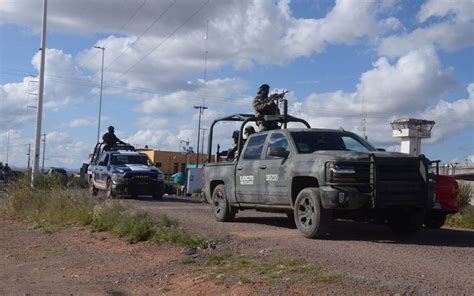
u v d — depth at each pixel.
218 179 13.35
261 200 11.67
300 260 8.29
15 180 19.89
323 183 9.90
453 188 12.41
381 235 10.88
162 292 8.20
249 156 12.27
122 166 22.36
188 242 10.48
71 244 12.50
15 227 15.80
